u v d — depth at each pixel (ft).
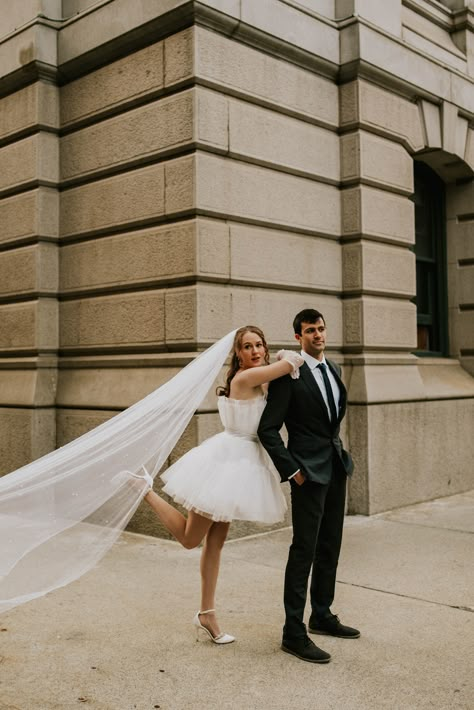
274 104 24.76
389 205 27.89
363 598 17.03
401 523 24.80
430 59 29.73
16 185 27.66
